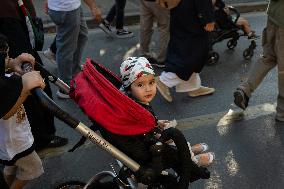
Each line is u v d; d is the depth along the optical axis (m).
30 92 2.13
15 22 3.30
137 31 7.38
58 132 4.36
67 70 4.81
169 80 4.75
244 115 4.74
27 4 3.54
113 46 6.68
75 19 4.56
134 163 2.33
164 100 5.03
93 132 2.20
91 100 2.29
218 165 3.88
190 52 4.59
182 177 2.36
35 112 3.55
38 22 3.71
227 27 6.02
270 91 5.31
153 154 2.30
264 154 4.07
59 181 3.67
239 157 4.01
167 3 4.53
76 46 4.80
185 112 4.80
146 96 2.52
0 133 2.73
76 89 2.44
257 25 7.75
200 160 2.81
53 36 6.93
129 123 2.26
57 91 5.07
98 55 6.33
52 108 2.05
